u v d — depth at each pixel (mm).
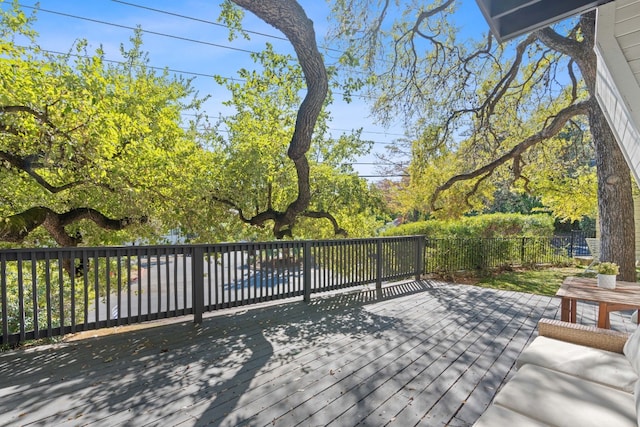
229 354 3297
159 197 5836
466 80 8742
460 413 2297
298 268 5422
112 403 2389
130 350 3389
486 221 11359
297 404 2393
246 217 7820
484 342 3648
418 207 13508
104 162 4914
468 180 9961
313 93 4547
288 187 8039
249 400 2439
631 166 2701
